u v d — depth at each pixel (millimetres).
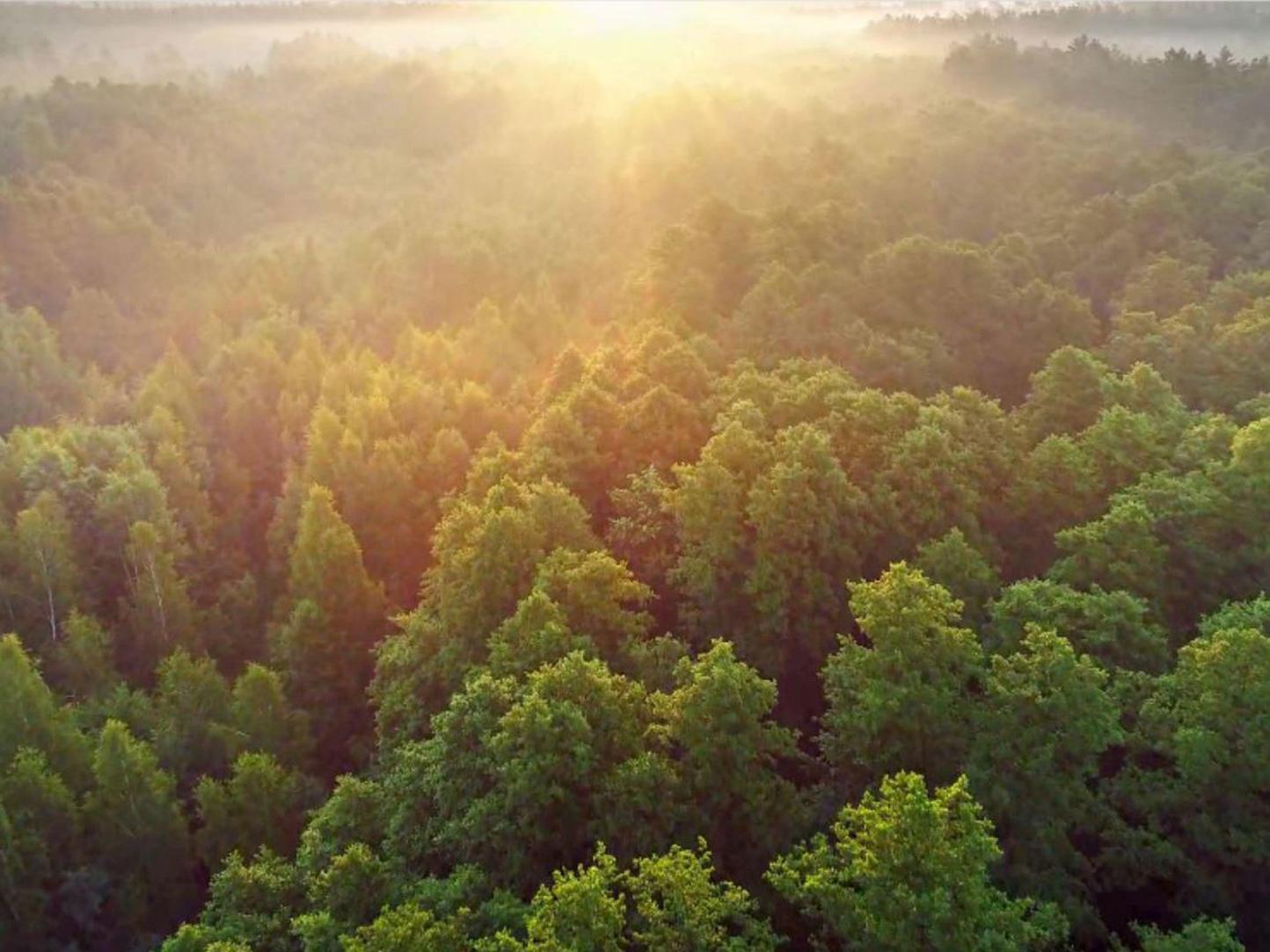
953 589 55406
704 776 44125
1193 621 58625
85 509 88062
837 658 50312
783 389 75688
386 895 41688
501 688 47281
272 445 108312
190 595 88688
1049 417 75688
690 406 75500
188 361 133500
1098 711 42656
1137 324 94688
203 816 55281
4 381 113500
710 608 59250
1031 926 35312
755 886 43531
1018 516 65875
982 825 35625
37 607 79125
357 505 86688
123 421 109188
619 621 55156
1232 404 81562
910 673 44438
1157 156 152875
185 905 56906
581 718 43250
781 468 58812
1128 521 56156
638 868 40469
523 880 42500
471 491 74250
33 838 52312
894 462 63750
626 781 42844
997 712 44344
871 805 41750
